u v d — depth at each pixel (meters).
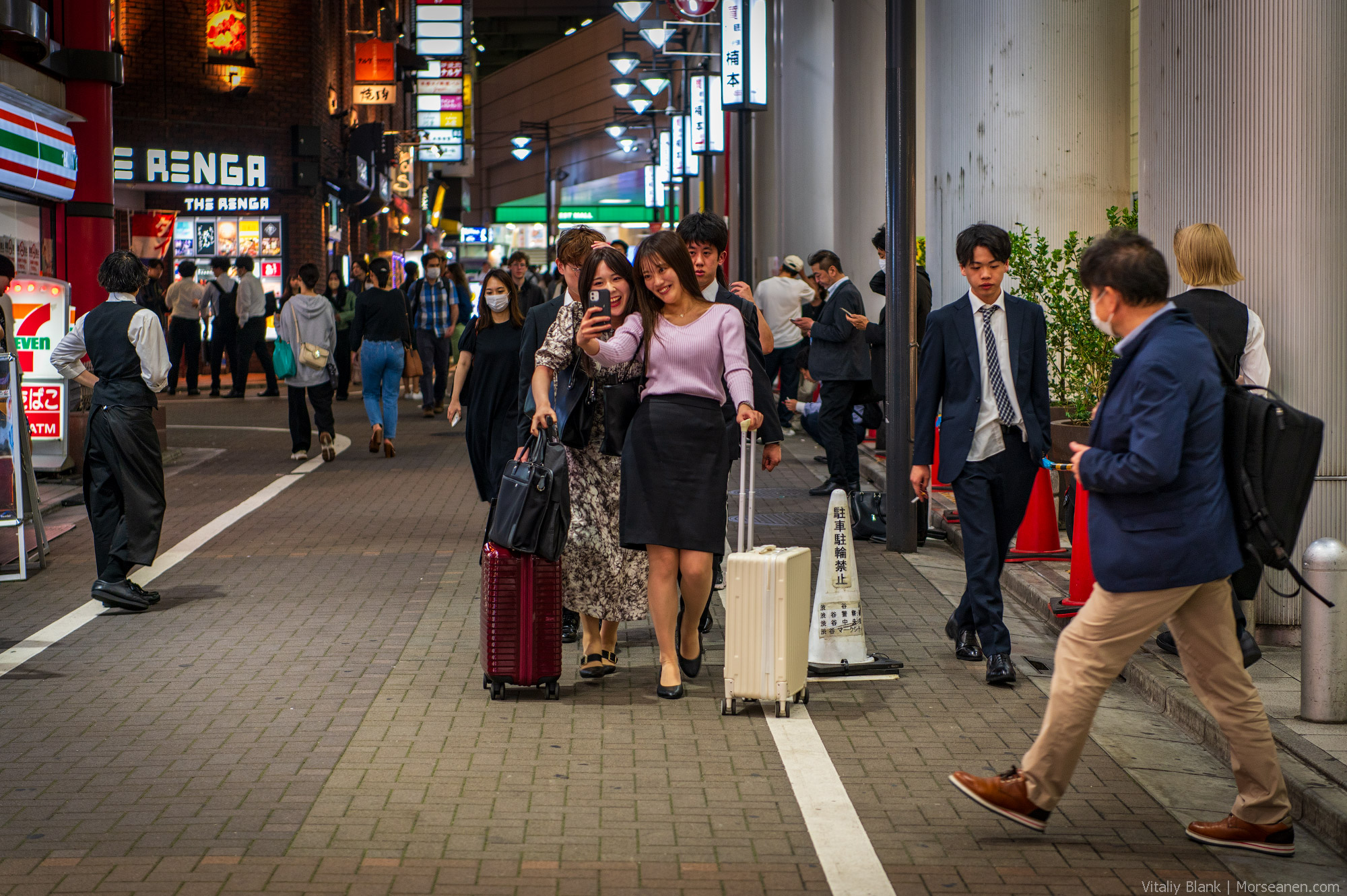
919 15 18.69
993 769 5.24
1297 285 6.75
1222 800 4.95
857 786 5.05
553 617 6.09
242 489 12.83
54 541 10.25
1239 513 4.33
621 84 35.06
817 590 6.66
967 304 6.48
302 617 7.73
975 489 6.46
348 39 35.50
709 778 5.12
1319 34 6.70
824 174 25.05
